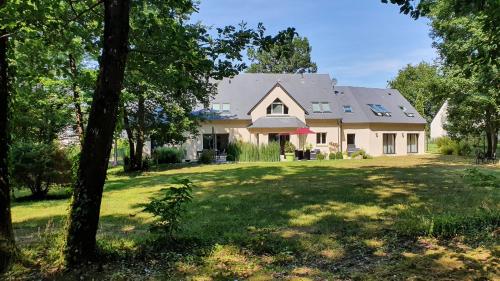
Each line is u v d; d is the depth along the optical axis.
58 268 5.14
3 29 5.57
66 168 14.90
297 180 16.77
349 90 44.03
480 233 6.75
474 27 9.81
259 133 37.28
